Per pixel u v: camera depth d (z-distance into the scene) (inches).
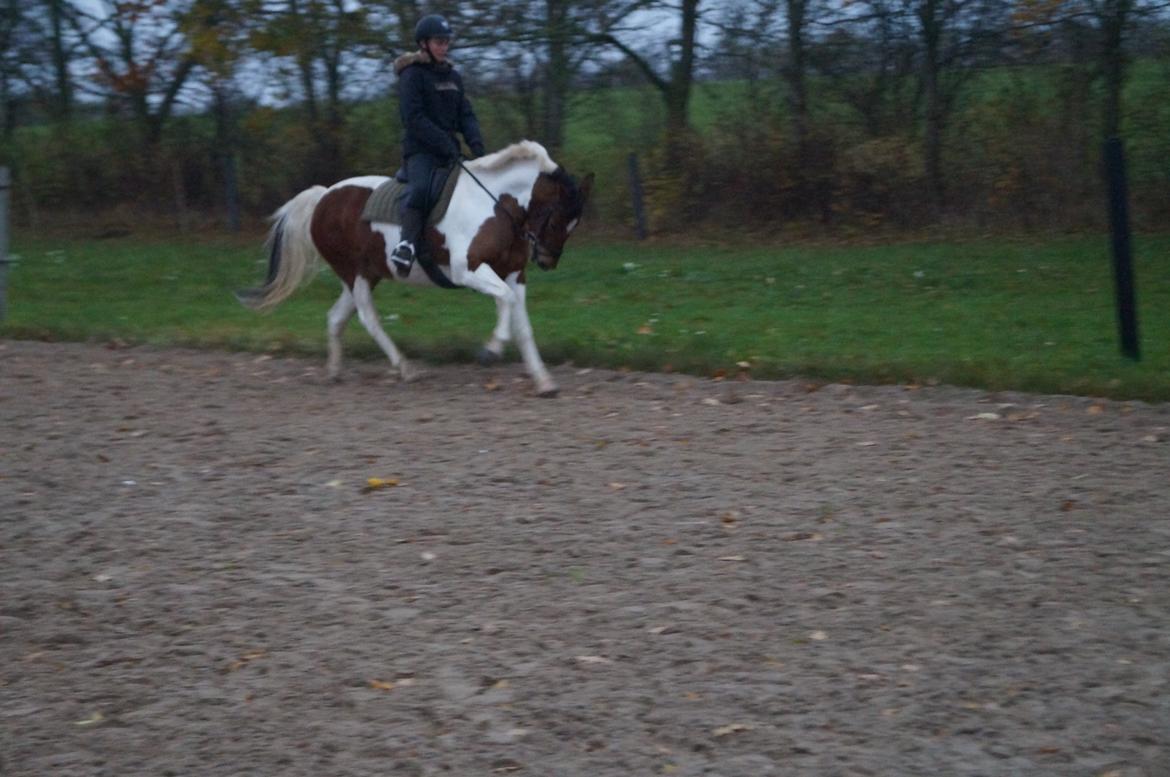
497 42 805.9
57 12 959.0
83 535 256.5
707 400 354.9
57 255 764.6
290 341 450.6
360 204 377.4
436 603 219.3
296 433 329.4
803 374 382.3
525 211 358.6
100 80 963.3
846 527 250.5
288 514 266.7
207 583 230.5
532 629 208.1
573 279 619.5
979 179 775.7
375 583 228.8
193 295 590.2
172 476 294.8
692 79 860.6
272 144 927.7
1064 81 756.6
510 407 353.4
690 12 839.1
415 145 365.1
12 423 345.1
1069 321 459.8
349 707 184.4
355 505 271.3
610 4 810.2
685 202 828.0
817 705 181.2
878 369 379.2
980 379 365.1
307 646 203.9
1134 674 187.3
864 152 786.2
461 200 358.3
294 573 234.2
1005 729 173.5
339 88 904.9
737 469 289.9
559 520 258.7
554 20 811.4
